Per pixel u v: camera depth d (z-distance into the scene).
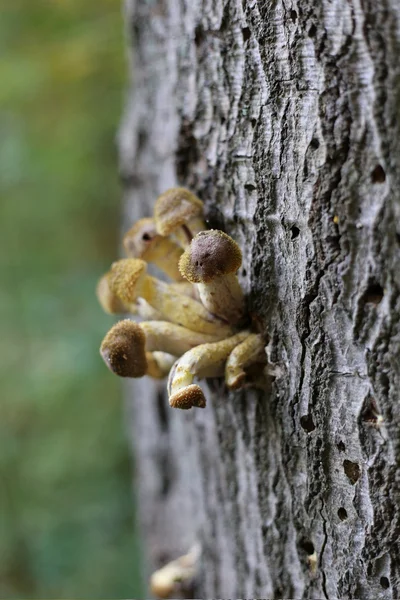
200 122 0.44
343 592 0.42
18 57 0.83
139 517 0.64
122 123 0.57
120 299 0.43
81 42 0.80
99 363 0.93
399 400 0.40
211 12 0.43
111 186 1.01
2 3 0.82
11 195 1.06
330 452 0.41
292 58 0.41
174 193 0.43
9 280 1.09
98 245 1.12
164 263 0.44
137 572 0.92
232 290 0.42
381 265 0.40
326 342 0.41
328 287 0.41
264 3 0.41
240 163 0.43
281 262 0.42
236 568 0.46
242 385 0.42
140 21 0.50
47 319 1.04
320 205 0.40
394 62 0.39
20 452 1.02
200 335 0.42
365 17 0.39
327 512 0.42
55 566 0.95
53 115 0.95
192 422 0.48
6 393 1.00
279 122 0.41
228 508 0.46
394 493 0.40
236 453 0.45
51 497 1.00
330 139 0.40
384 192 0.39
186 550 0.53
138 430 0.59
